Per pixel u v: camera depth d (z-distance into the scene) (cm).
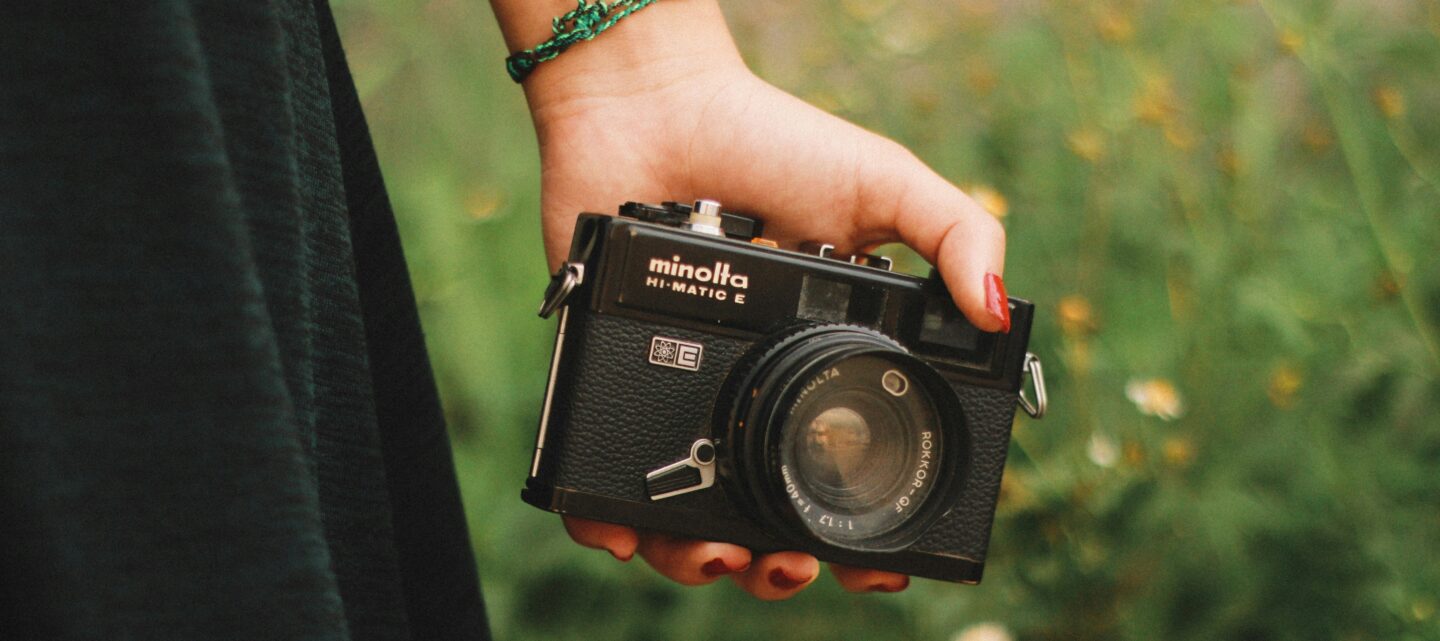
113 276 58
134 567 58
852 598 222
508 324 246
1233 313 239
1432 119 255
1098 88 252
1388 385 228
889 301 131
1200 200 249
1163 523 220
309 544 62
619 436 124
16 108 57
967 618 218
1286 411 231
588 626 215
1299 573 220
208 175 60
